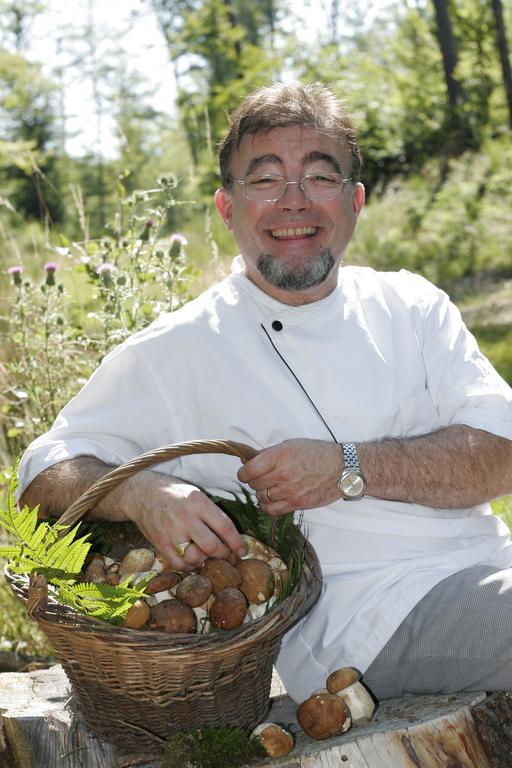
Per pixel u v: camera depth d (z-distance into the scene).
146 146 17.53
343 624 2.14
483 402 2.22
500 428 2.16
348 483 2.01
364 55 19.77
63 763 1.95
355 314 2.30
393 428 2.26
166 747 1.85
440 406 2.31
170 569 1.93
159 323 2.36
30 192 20.62
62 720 2.09
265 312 2.28
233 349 2.27
